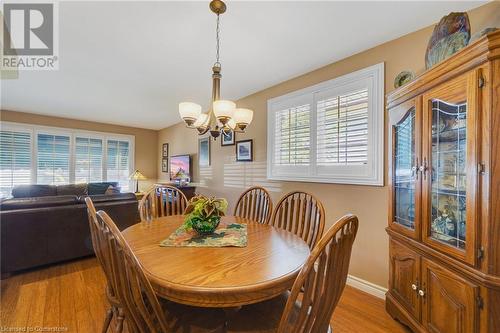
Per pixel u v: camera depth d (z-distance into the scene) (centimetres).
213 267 109
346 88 239
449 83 127
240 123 187
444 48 143
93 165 562
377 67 216
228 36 202
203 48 221
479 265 110
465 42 131
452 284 124
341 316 186
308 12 171
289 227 194
